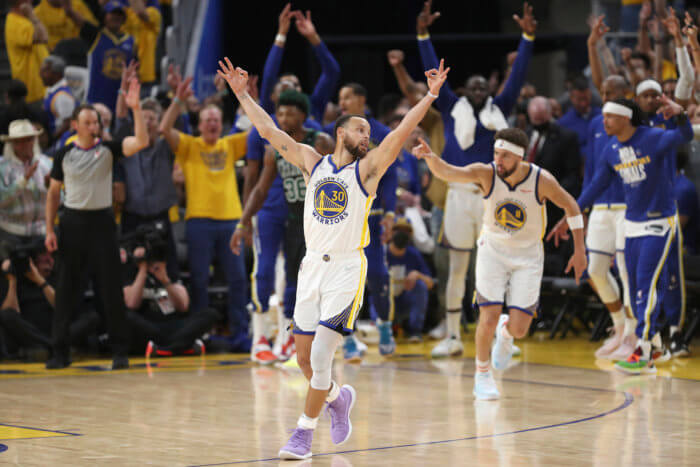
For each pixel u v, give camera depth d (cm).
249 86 1895
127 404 1151
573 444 894
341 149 888
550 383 1331
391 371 1489
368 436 944
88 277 1664
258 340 1628
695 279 1764
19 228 1759
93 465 796
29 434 948
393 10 2927
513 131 1180
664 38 1958
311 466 801
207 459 826
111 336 1554
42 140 1962
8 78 2383
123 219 1809
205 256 1805
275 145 918
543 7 2811
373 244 1634
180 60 2423
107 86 2239
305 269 895
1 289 1702
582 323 2169
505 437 931
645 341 1443
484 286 1209
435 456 840
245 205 1614
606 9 2564
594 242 1633
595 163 1645
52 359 1575
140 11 2320
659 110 1505
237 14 2892
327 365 855
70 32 2395
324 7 2933
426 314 2155
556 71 2794
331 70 1725
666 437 928
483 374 1203
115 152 1540
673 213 1466
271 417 1055
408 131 872
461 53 2862
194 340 1767
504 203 1197
